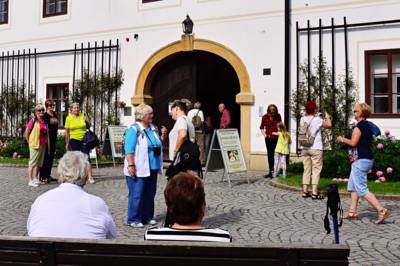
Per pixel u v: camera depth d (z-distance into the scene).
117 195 9.04
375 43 11.67
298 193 9.24
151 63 14.77
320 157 8.64
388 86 11.52
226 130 10.27
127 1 15.27
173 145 6.55
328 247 2.21
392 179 10.17
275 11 12.91
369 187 9.30
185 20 13.98
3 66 17.86
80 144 10.43
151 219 6.78
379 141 10.68
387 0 11.56
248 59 13.25
